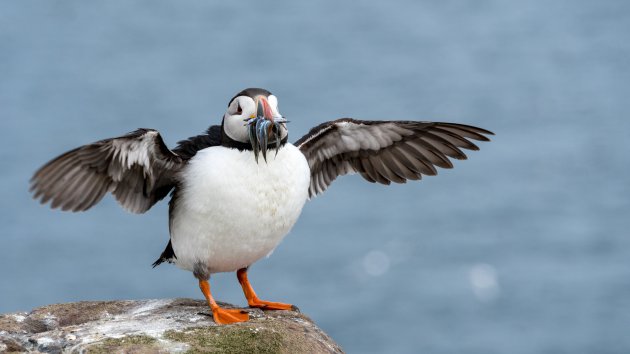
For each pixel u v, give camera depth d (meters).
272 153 7.36
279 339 6.98
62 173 6.96
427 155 8.34
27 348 7.20
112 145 6.97
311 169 8.46
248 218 7.29
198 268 7.54
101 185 7.23
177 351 6.76
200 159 7.35
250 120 7.21
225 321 7.41
